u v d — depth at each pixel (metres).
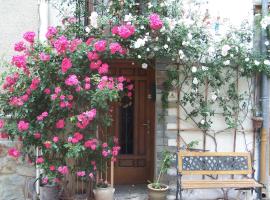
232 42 5.53
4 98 5.03
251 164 5.68
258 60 5.60
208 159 5.60
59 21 5.67
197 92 5.73
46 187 5.30
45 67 4.86
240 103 5.85
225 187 5.27
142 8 5.48
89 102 4.97
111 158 5.40
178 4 5.44
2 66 5.39
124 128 6.57
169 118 5.77
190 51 5.45
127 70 6.50
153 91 6.31
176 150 5.77
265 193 5.90
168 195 5.75
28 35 4.91
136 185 6.56
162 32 5.22
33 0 5.63
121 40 5.23
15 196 5.60
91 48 5.05
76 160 5.18
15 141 5.52
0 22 5.61
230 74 5.75
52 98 4.73
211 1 5.71
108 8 5.43
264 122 5.80
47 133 5.02
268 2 5.80
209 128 5.82
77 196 5.57
